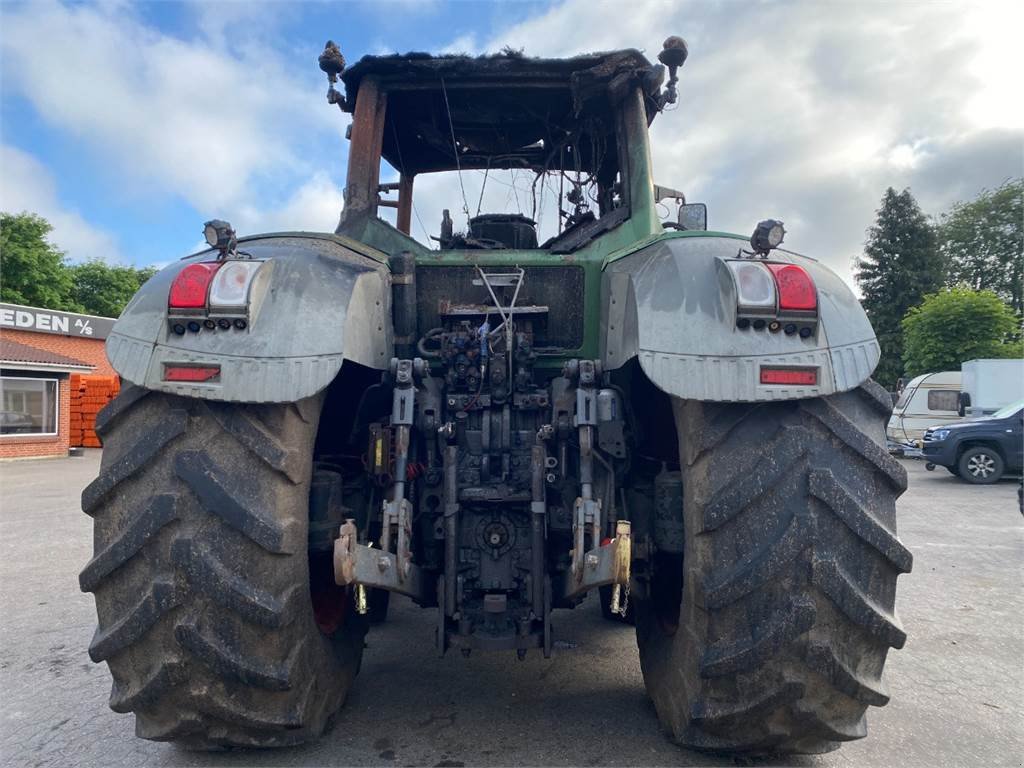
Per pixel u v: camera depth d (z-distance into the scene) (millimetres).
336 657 2836
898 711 3375
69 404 24141
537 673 3740
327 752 2857
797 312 2250
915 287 45562
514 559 2912
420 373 2879
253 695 2324
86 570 2258
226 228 2396
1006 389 19672
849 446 2252
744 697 2273
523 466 3000
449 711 3252
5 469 18625
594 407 2793
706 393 2219
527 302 3340
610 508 2875
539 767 2723
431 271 3350
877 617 2178
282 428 2295
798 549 2160
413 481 2998
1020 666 3996
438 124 4121
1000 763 2861
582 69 3596
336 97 3834
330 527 2619
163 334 2289
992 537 8219
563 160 4359
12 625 4812
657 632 2969
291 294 2369
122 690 2367
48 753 2932
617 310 2842
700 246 2545
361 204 3605
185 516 2219
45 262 45594
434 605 3080
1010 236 50500
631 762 2762
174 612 2211
